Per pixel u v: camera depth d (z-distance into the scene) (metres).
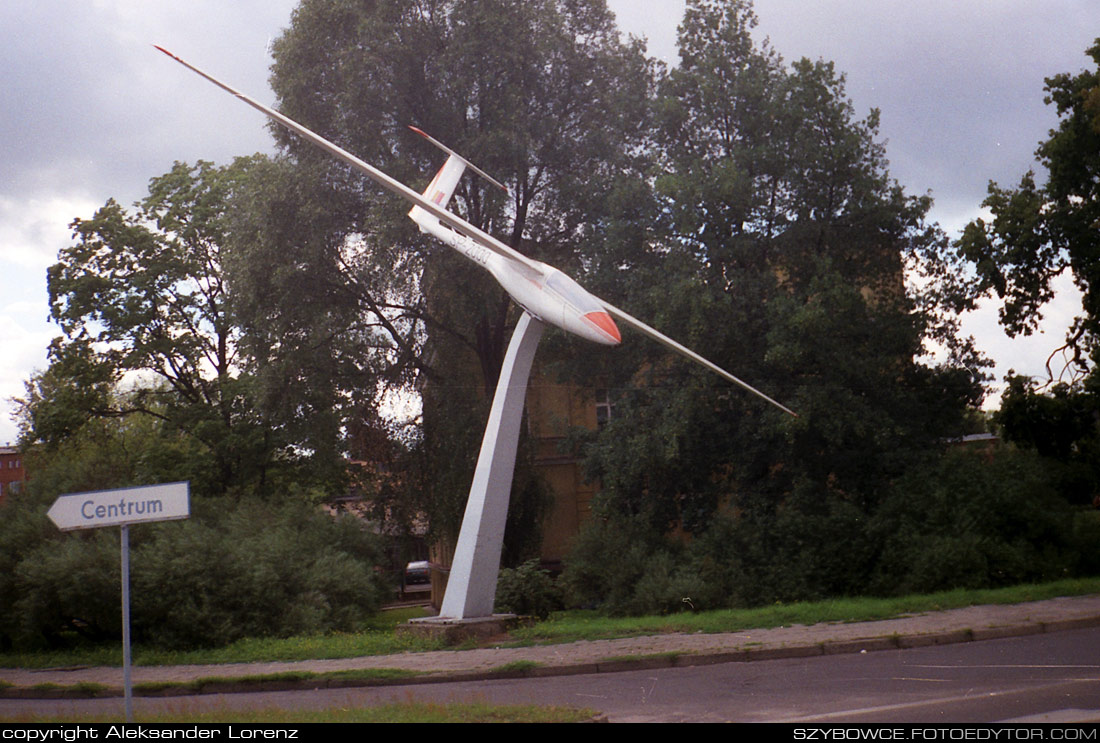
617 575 25.42
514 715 8.61
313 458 35.81
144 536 22.66
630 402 28.03
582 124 32.22
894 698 9.45
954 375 27.30
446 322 31.98
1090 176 25.53
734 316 26.09
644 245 28.72
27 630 20.59
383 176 19.34
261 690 14.09
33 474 25.84
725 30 28.56
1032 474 24.78
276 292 30.52
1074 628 14.77
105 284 37.97
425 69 30.27
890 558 23.66
